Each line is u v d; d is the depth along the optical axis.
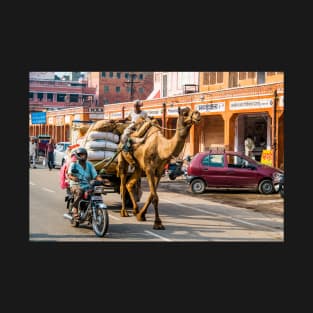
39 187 22.31
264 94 25.31
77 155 12.61
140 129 13.84
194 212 16.11
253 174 21.22
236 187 21.28
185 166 26.48
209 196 20.58
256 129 31.17
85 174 12.61
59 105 90.50
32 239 11.53
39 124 68.94
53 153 32.97
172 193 21.58
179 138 12.40
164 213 15.77
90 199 12.38
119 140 15.86
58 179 26.36
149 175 13.23
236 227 13.59
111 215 15.12
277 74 29.81
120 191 15.05
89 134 15.59
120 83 88.44
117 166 15.05
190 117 12.21
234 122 28.30
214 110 29.48
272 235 12.53
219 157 21.44
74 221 12.99
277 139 24.64
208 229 13.20
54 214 15.01
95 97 89.56
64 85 91.12
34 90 89.50
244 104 26.81
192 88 38.41
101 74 87.75
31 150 35.62
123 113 42.41
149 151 13.17
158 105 35.88
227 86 33.56
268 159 25.03
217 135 33.72
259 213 16.17
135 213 14.89
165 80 43.09
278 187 20.52
